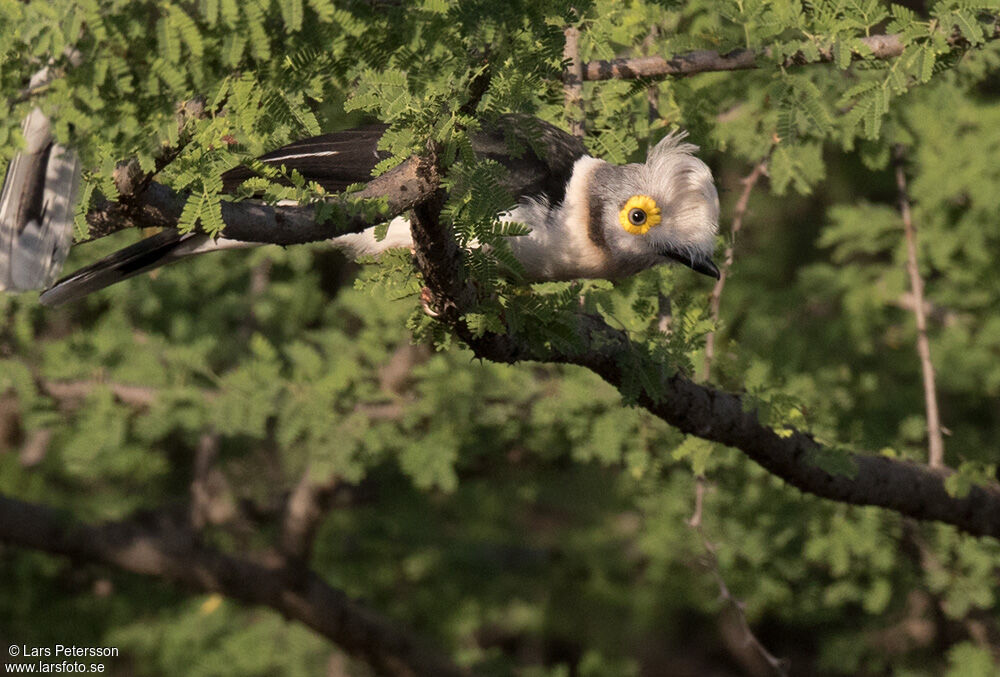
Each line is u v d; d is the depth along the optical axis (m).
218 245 8.06
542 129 5.07
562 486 16.78
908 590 12.32
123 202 4.85
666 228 7.80
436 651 15.57
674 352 7.02
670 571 15.26
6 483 14.86
